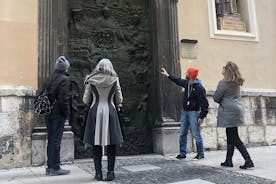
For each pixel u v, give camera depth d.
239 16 9.65
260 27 9.71
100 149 5.33
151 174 5.70
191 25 8.79
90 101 5.33
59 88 5.75
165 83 8.24
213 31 9.00
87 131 5.18
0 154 6.51
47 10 7.30
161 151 7.96
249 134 8.98
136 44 8.64
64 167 6.55
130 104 8.38
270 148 8.73
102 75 5.17
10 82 6.85
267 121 9.27
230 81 5.97
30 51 7.10
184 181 5.10
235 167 6.20
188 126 7.32
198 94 7.06
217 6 9.41
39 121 6.93
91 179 5.35
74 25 8.07
